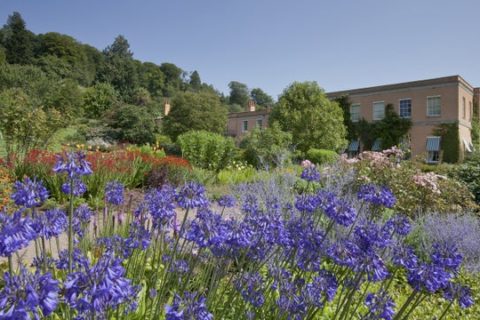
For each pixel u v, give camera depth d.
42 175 8.18
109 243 2.96
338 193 7.34
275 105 27.73
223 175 12.73
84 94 43.00
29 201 2.04
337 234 4.79
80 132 25.44
